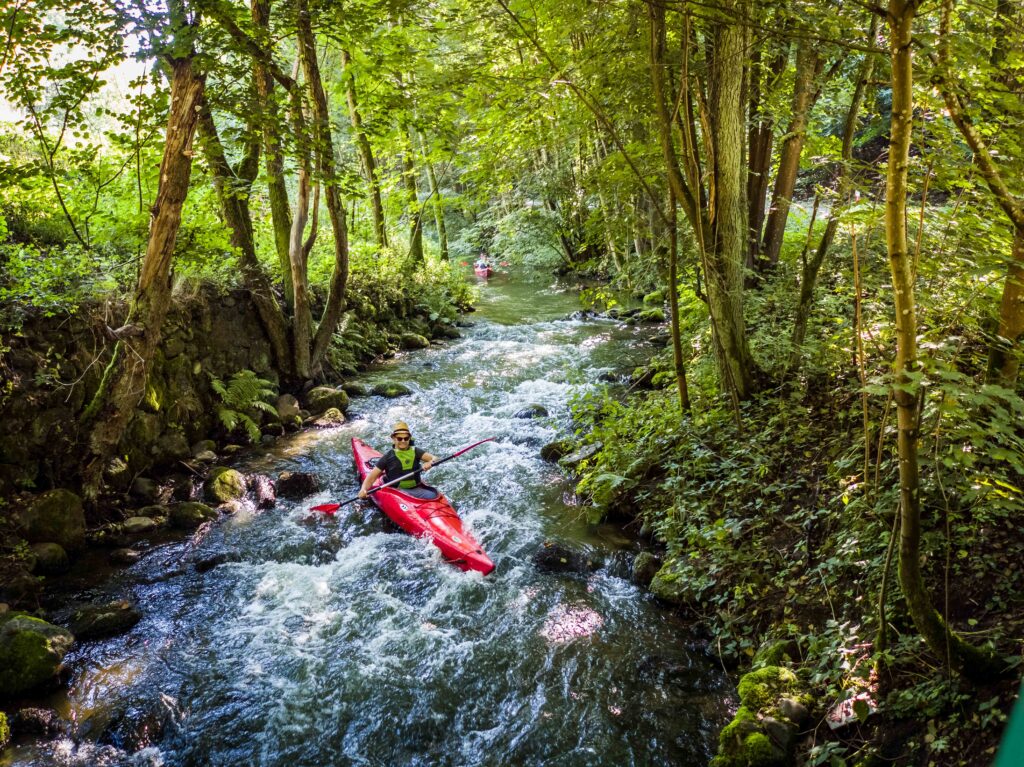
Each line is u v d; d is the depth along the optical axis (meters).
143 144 7.18
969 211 3.55
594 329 15.83
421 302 16.70
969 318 3.29
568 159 15.98
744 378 7.23
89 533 6.63
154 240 6.36
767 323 8.41
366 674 4.90
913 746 3.21
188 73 6.10
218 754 4.24
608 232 8.20
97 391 6.88
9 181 6.57
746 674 4.32
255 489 7.71
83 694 4.68
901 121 2.50
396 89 8.80
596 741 4.22
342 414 10.30
